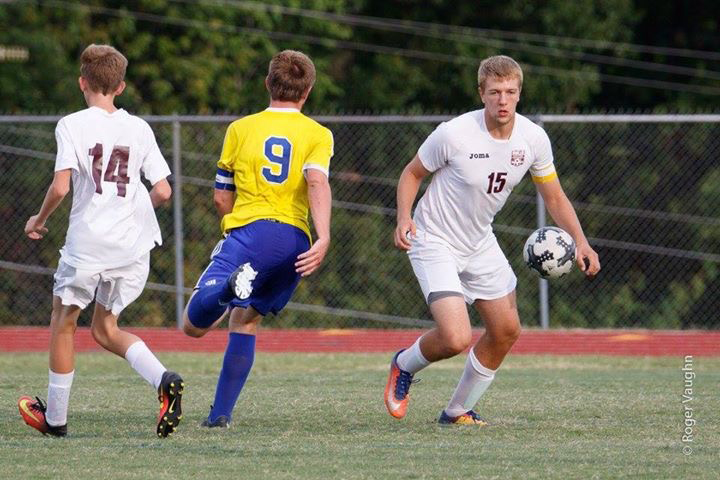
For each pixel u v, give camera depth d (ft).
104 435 72.49
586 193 194.29
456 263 76.84
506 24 273.75
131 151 70.18
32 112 234.79
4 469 60.03
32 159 182.50
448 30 268.62
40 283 185.68
